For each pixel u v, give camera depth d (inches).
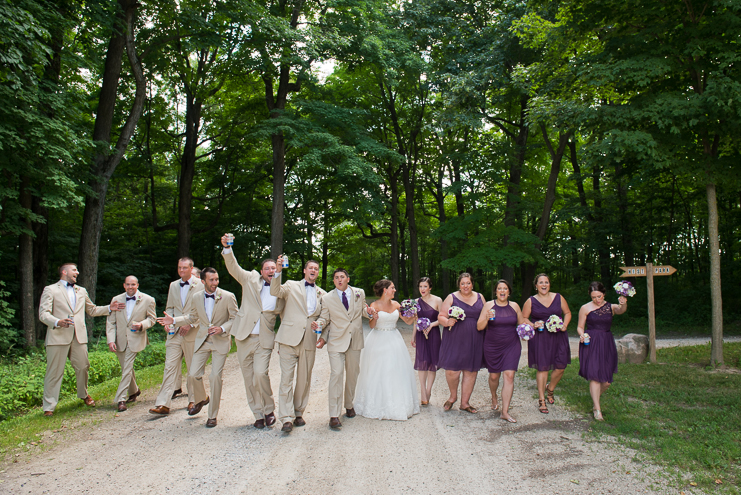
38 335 477.4
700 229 775.7
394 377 210.8
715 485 133.3
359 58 694.5
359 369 211.0
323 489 135.6
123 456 163.6
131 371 236.8
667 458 152.8
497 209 849.5
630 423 190.2
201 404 219.3
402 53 702.5
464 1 730.2
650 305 339.3
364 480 141.8
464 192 775.7
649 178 438.0
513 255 645.3
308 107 677.3
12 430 194.1
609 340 203.6
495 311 213.6
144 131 759.1
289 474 146.7
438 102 796.0
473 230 723.4
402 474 146.1
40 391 258.7
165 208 954.1
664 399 227.8
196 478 144.2
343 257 1432.1
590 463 152.2
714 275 313.4
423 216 1225.4
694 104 278.1
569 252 786.8
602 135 339.9
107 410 229.0
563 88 381.4
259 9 560.1
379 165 941.8
